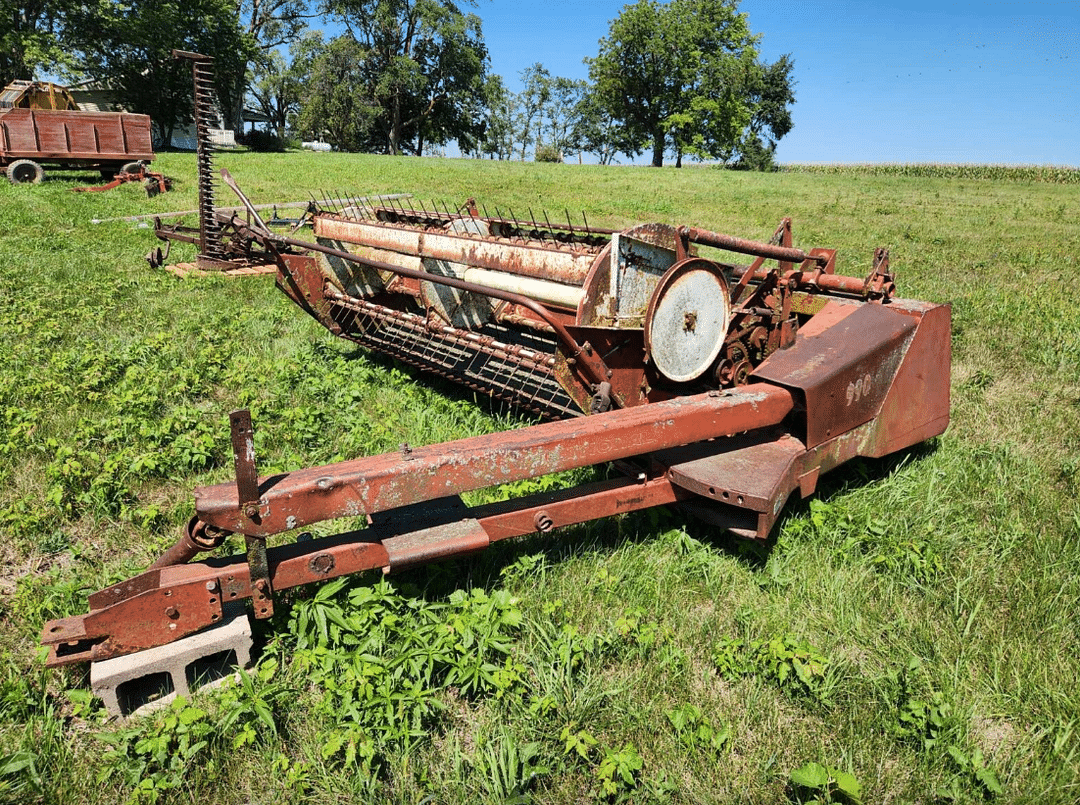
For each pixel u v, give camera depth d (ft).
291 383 23.16
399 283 25.25
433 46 220.64
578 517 13.14
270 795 9.39
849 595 13.25
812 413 14.37
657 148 251.39
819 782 9.04
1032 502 16.26
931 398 17.34
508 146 383.86
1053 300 35.04
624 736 10.34
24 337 27.37
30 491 16.69
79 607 12.63
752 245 15.28
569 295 16.74
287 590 12.31
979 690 11.21
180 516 15.67
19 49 129.70
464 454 11.38
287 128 268.00
